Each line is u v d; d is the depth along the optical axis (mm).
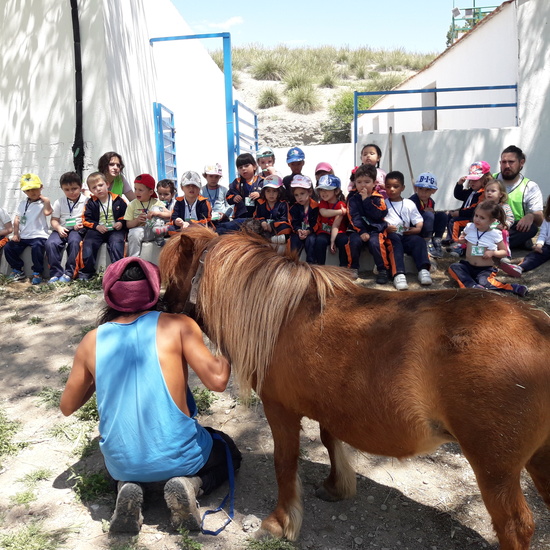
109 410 2635
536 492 2988
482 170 6562
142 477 2664
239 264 2629
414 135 8992
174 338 2682
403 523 2803
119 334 2689
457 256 6637
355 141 9188
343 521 2818
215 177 6875
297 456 2682
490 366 2068
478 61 11117
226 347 2676
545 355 2088
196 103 12672
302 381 2461
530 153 8789
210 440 2883
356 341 2324
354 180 6520
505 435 2059
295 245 6137
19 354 4730
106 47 7117
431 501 2963
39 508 2916
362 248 6184
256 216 6316
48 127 7387
